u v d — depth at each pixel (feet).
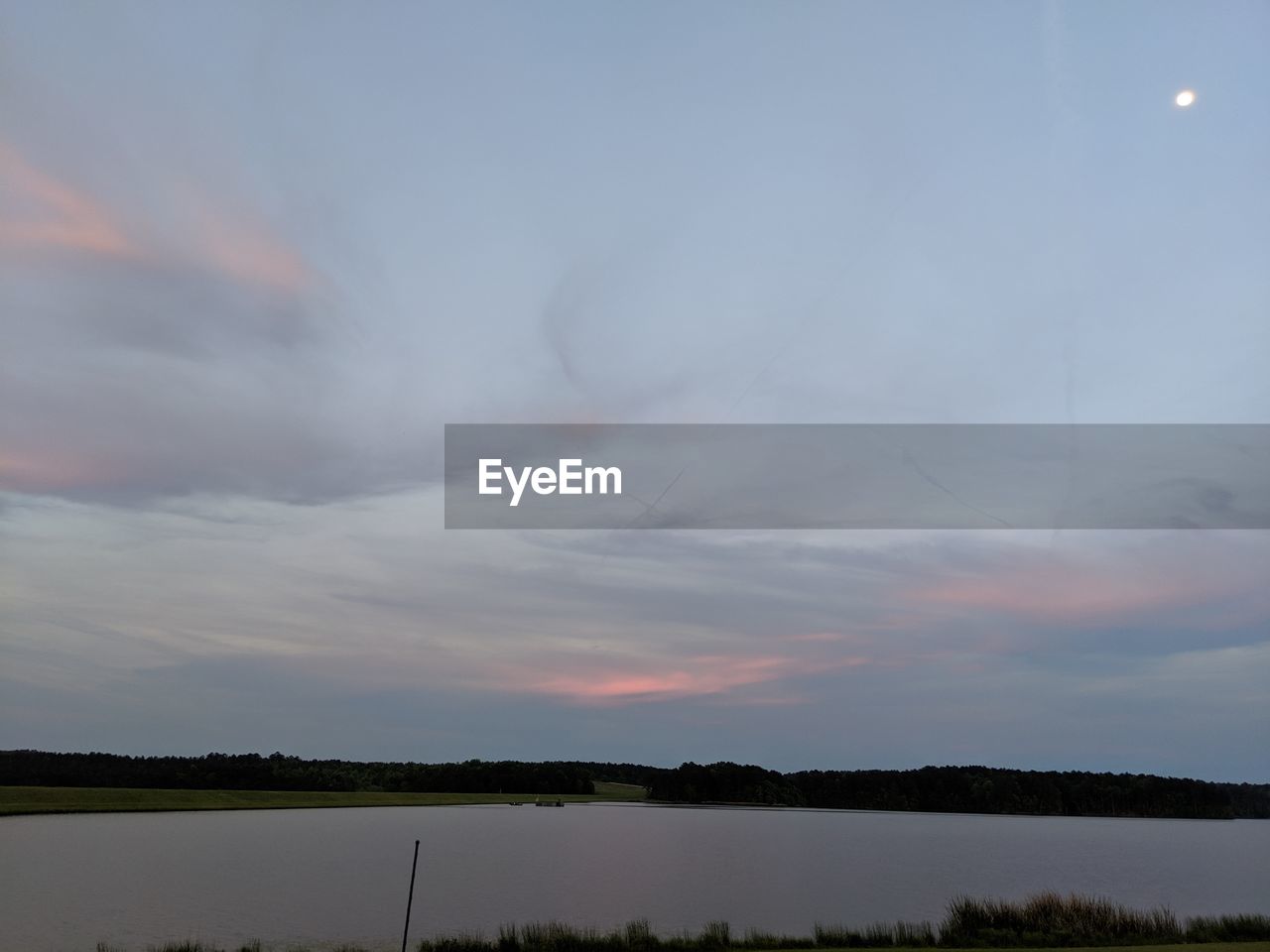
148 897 151.64
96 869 198.49
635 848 290.35
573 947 82.17
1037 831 464.24
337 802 548.31
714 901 152.05
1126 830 503.20
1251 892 180.96
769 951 79.97
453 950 80.94
